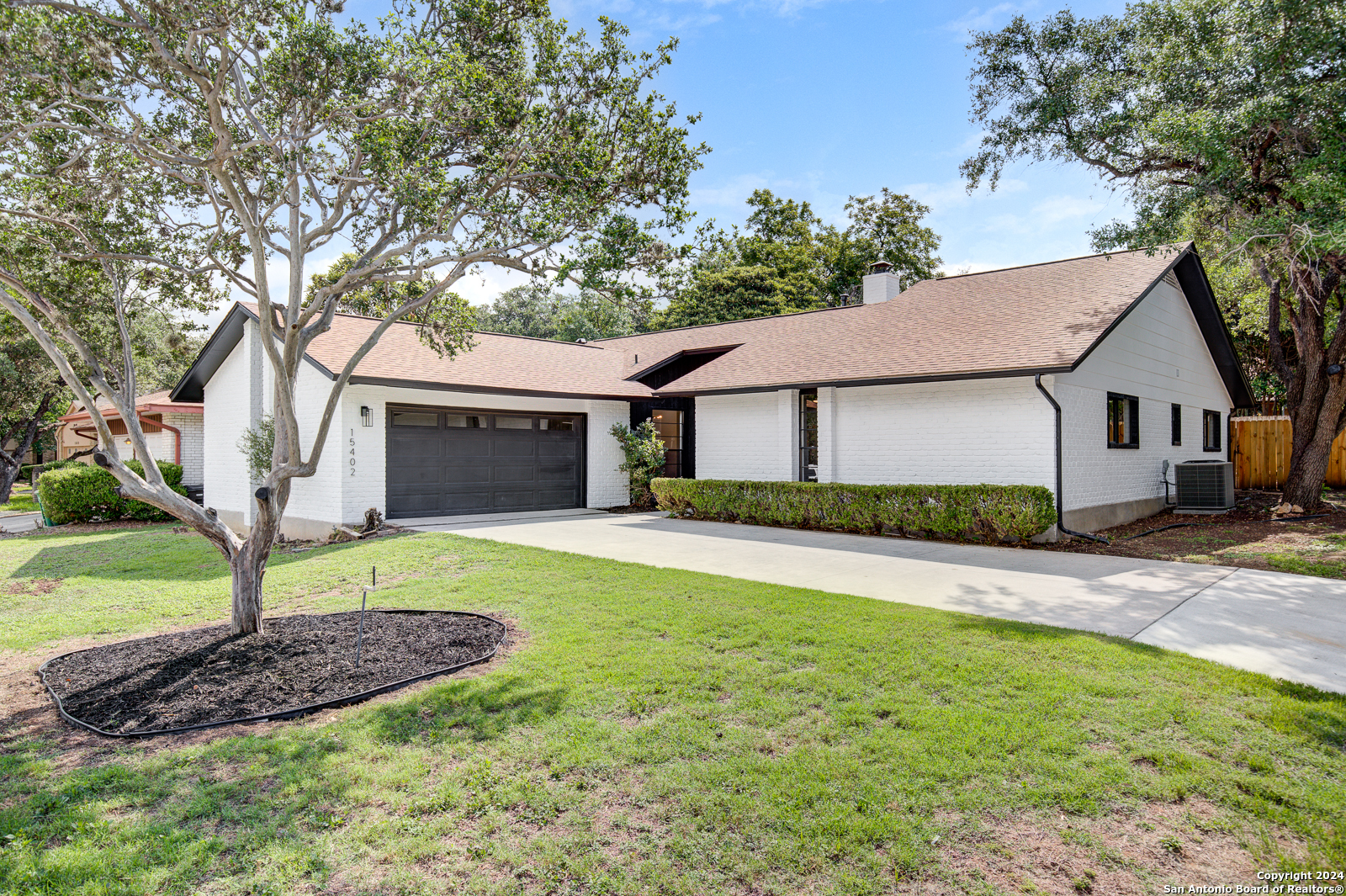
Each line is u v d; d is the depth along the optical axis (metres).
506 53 6.11
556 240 5.99
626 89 6.14
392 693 4.52
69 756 3.71
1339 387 13.02
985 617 6.07
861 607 6.36
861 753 3.52
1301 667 4.76
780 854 2.74
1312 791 3.16
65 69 4.96
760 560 9.06
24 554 11.23
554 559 8.94
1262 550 9.58
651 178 6.28
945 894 2.53
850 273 36.12
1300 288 12.46
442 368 13.61
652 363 18.06
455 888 2.58
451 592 7.27
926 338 13.09
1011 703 4.09
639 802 3.13
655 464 16.36
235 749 3.70
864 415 12.98
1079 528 11.01
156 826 2.97
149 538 12.68
